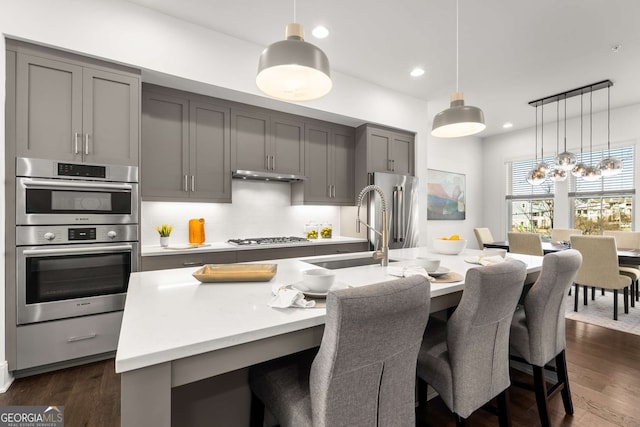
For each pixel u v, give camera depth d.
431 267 1.62
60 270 2.21
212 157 3.11
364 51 3.15
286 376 1.14
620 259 3.32
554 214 5.46
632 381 2.15
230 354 0.88
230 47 2.91
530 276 1.94
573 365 2.38
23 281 2.09
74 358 2.27
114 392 1.99
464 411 1.22
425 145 4.49
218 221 3.52
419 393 1.69
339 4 2.45
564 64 3.39
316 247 3.55
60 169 2.21
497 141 6.36
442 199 5.88
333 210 4.41
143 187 2.77
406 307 0.88
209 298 1.19
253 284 1.41
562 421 1.73
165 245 3.00
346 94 3.68
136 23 2.47
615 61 3.31
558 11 2.50
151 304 1.11
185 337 0.83
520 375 2.18
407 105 4.27
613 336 2.94
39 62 2.16
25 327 2.11
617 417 1.77
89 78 2.32
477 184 6.52
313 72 1.57
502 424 1.46
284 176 3.45
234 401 1.30
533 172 4.29
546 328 1.60
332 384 0.83
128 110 2.46
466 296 1.20
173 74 2.62
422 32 2.81
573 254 1.62
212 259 2.92
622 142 4.65
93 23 2.31
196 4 2.48
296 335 1.00
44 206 2.16
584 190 5.13
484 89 4.05
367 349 0.85
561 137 5.34
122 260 2.43
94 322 2.33
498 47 3.04
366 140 3.97
